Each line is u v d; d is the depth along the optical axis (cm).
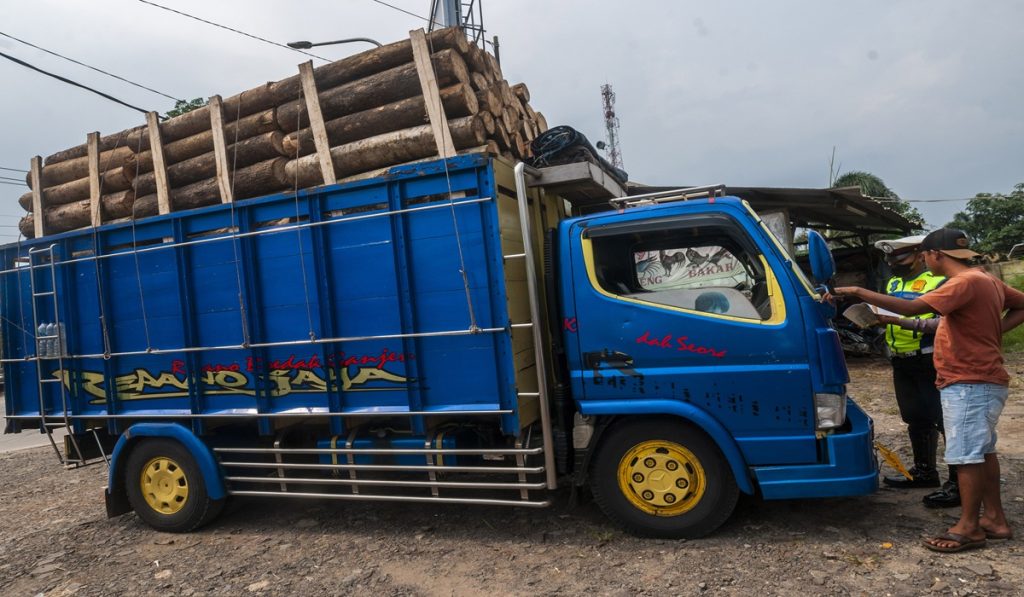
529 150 504
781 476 362
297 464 447
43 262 517
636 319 383
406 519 469
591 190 473
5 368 532
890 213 1191
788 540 373
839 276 1301
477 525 443
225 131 484
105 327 490
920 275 443
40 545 486
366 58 450
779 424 362
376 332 414
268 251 441
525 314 414
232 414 454
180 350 462
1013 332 1134
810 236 355
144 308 479
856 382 912
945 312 338
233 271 451
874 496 435
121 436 493
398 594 352
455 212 395
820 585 320
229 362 456
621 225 390
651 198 417
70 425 510
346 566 396
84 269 502
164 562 431
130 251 482
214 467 469
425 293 403
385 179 409
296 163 462
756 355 365
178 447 478
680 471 382
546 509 458
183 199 493
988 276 350
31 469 798
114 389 496
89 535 501
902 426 637
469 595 344
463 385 397
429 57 421
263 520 499
